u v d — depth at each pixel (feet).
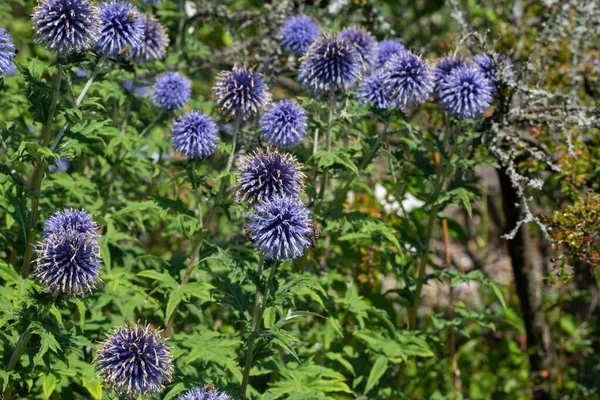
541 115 3.06
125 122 3.12
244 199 2.64
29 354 2.60
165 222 3.60
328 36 2.91
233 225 3.57
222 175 2.66
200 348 2.75
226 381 2.72
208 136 2.78
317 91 2.95
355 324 3.51
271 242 2.48
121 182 3.47
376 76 2.95
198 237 2.81
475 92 2.89
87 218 2.61
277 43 3.44
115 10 2.79
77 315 3.02
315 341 3.37
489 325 3.11
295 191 2.63
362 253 3.51
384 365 2.94
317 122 2.94
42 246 2.49
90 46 2.72
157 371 2.45
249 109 2.82
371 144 2.91
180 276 2.86
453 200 3.00
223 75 2.82
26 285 2.57
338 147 2.90
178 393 2.63
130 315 2.98
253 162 2.62
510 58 3.32
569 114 3.07
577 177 3.22
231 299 2.68
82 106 2.71
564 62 3.55
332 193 3.58
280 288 2.57
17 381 2.68
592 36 3.45
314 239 2.59
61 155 2.68
